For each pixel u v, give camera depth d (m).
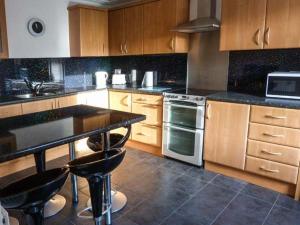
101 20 4.00
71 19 3.84
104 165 1.50
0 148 1.25
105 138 1.91
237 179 2.79
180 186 2.63
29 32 3.45
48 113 2.03
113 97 3.87
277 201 2.36
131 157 3.42
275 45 2.52
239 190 2.55
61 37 3.85
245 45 2.71
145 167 3.10
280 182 2.50
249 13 2.63
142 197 2.43
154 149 3.55
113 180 2.76
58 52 3.84
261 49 2.77
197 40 3.47
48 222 2.06
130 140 3.79
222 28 2.84
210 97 2.79
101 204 1.63
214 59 3.36
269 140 2.45
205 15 3.28
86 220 2.08
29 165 3.10
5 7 3.17
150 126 3.48
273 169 2.47
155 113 3.38
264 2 2.52
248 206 2.28
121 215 2.15
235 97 2.71
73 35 3.86
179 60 3.71
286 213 2.17
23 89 3.53
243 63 3.13
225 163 2.80
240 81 3.19
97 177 1.54
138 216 2.14
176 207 2.27
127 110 3.71
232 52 3.20
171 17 3.29
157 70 4.00
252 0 2.59
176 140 3.23
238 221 2.07
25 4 3.37
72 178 2.28
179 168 3.07
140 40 3.71
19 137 1.42
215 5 3.20
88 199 2.38
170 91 3.26
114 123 1.72
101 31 4.03
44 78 3.75
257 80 3.06
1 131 1.54
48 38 3.68
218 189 2.57
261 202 2.34
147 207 2.26
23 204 1.19
